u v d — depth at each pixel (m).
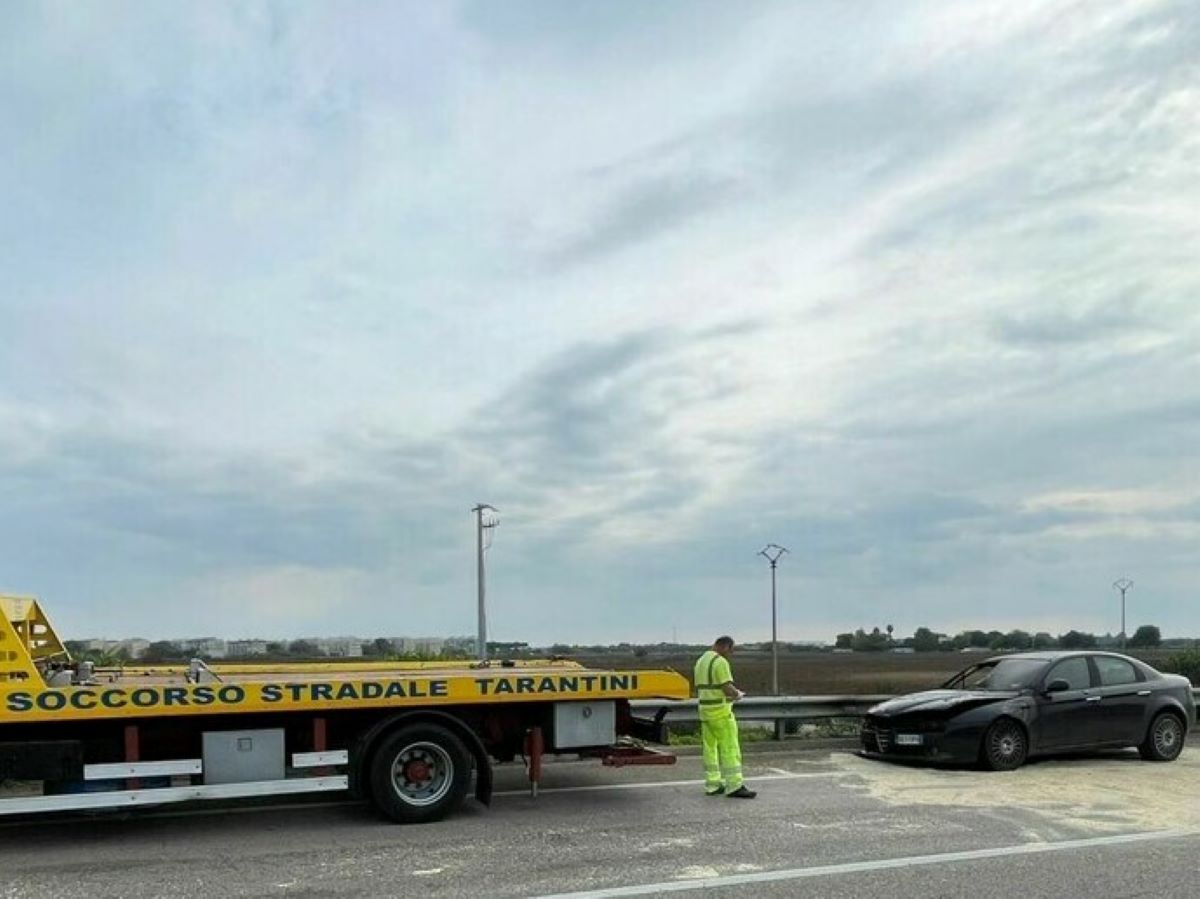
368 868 7.32
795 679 36.62
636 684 9.86
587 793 10.39
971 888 6.77
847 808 9.62
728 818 9.12
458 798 9.04
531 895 6.62
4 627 8.01
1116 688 13.15
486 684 9.32
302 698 8.68
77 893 6.71
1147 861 7.51
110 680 9.05
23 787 9.17
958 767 12.42
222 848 7.97
